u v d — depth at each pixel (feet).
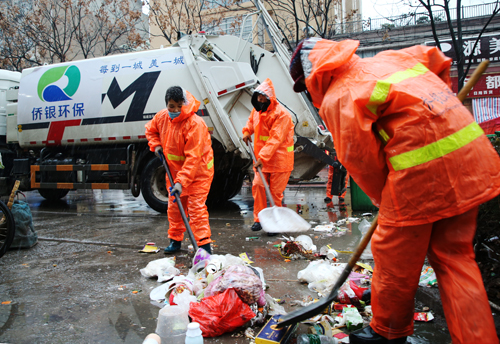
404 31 45.03
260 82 22.48
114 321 7.98
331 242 13.92
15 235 13.91
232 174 26.37
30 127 24.58
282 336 6.63
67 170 23.73
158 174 22.11
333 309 8.24
